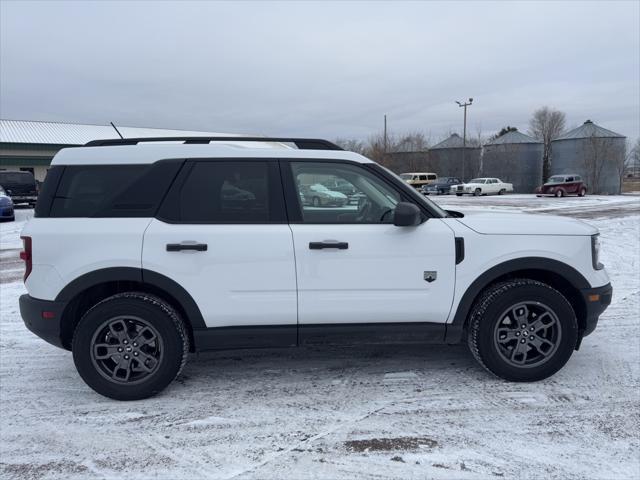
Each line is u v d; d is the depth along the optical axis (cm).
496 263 372
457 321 379
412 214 348
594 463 285
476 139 5569
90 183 364
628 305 604
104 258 351
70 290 353
